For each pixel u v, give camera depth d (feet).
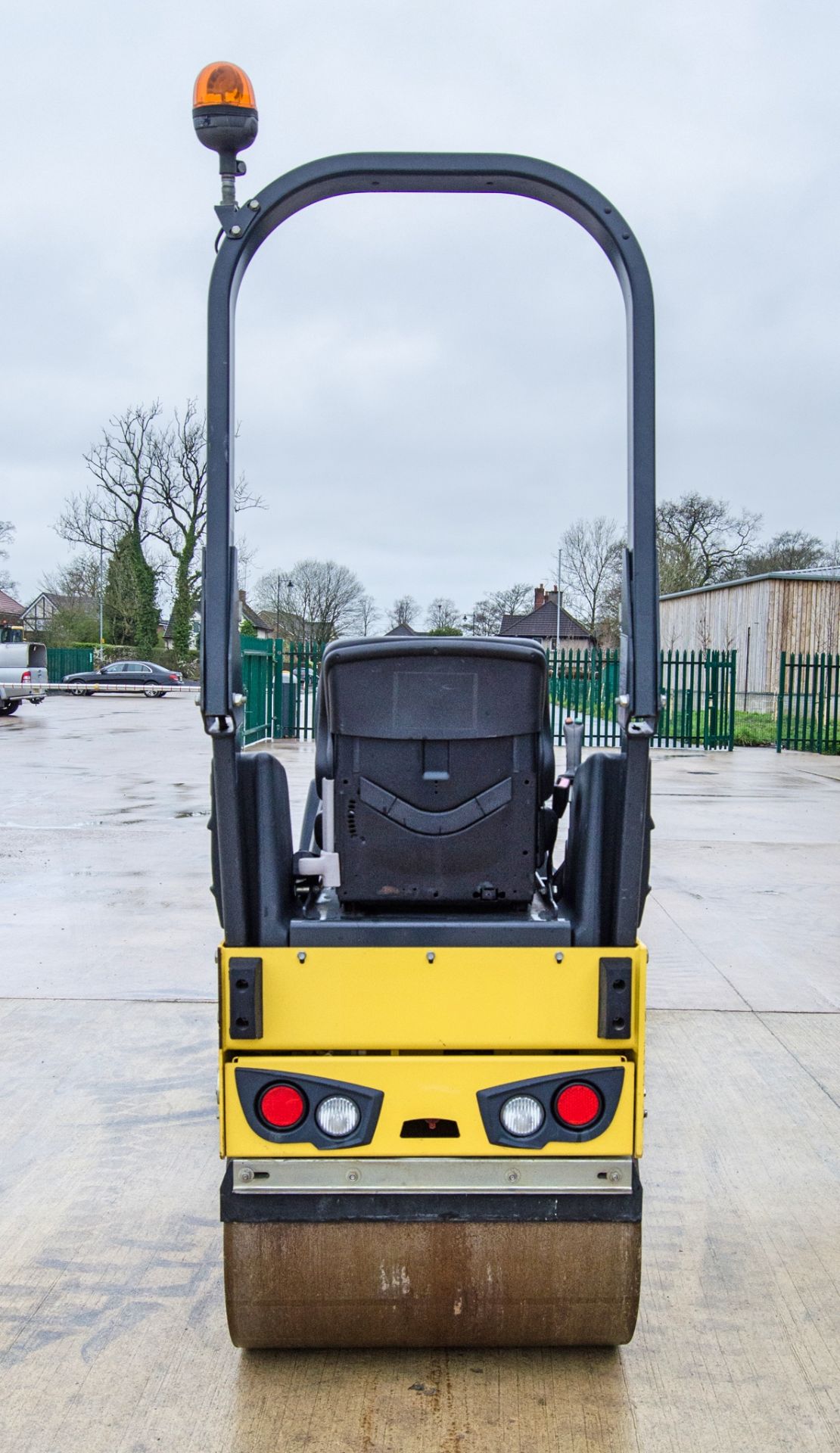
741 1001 18.20
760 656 110.22
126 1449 8.05
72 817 36.14
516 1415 8.44
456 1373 8.95
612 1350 9.27
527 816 8.39
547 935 7.97
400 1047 7.97
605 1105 7.97
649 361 7.76
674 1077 15.10
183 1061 15.47
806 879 27.66
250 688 56.95
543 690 8.54
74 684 128.06
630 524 7.70
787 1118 13.88
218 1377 8.89
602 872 8.01
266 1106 7.92
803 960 20.59
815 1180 12.32
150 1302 9.93
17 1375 8.90
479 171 8.00
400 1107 7.96
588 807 8.09
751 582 112.37
